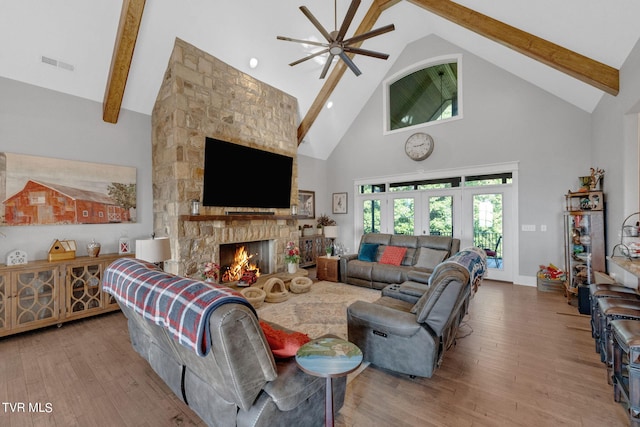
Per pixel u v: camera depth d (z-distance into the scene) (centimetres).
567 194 435
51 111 341
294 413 147
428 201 618
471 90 561
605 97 380
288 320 345
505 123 525
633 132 315
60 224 344
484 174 550
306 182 723
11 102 315
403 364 216
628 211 319
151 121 426
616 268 348
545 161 489
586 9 278
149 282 164
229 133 445
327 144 742
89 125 370
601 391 202
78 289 333
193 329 123
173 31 368
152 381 220
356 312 234
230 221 442
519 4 326
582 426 169
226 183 431
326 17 461
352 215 736
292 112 567
